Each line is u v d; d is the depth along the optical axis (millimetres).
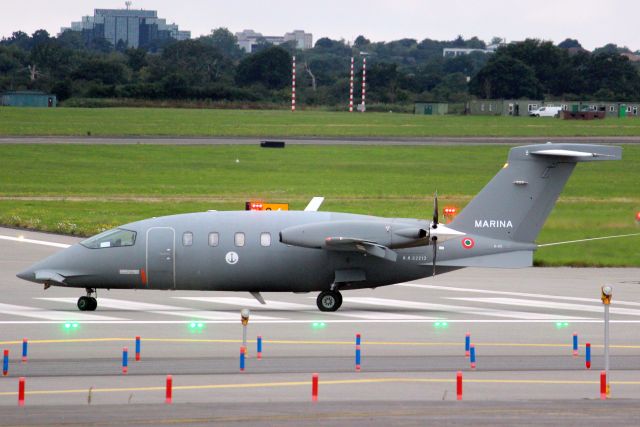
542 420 68562
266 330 111375
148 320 117250
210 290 128125
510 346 104000
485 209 127875
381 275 126875
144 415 69688
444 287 149500
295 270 126000
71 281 126375
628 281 157375
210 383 83875
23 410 71438
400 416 69875
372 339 106750
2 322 114438
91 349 99125
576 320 121250
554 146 127875
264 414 70375
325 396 79000
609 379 87250
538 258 179500
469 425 67000
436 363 94250
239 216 128375
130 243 126500
